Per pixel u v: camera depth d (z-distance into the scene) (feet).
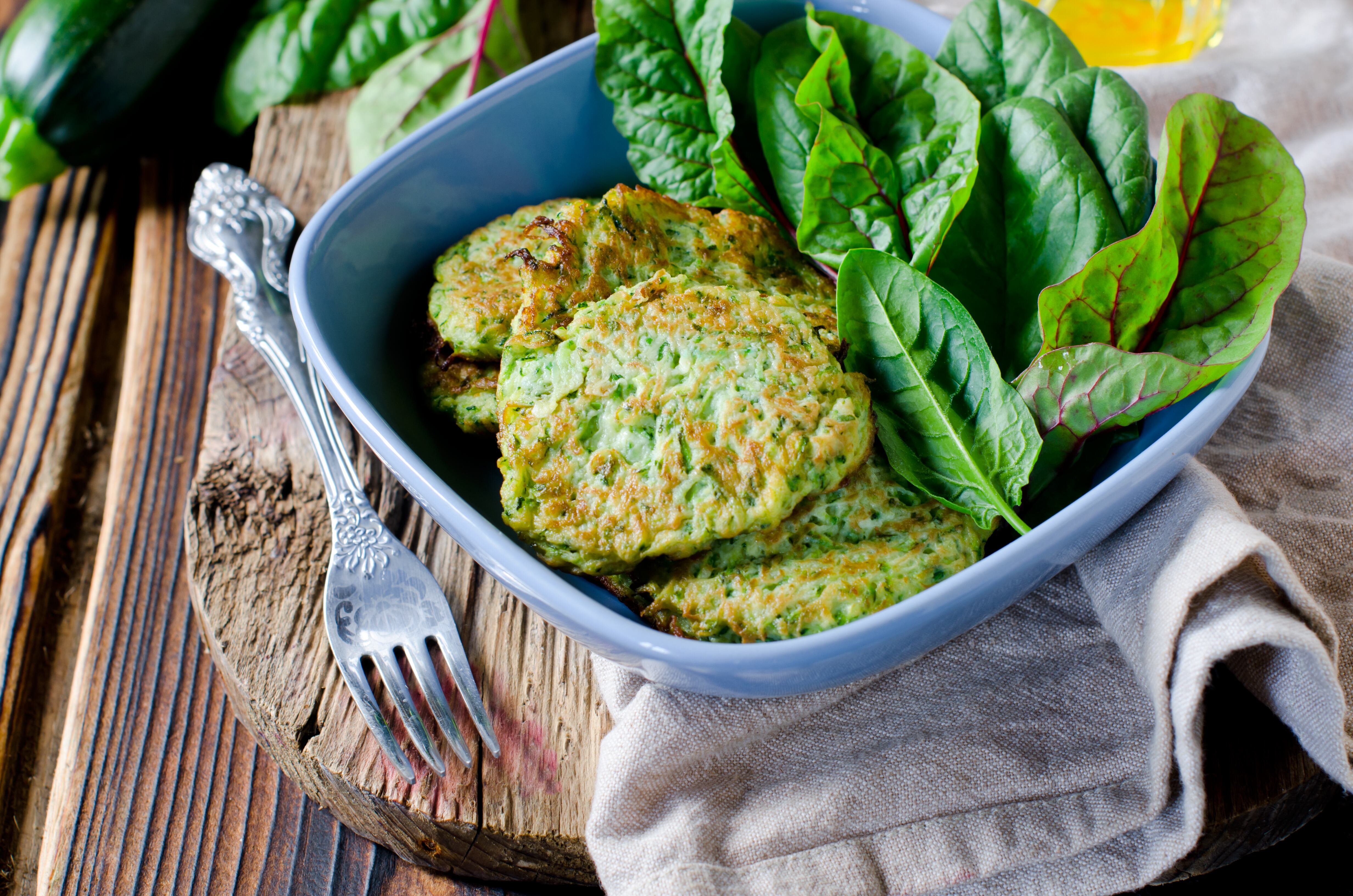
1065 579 1.20
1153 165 1.23
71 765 1.27
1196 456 1.27
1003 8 1.28
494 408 1.22
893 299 1.16
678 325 1.16
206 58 1.73
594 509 1.12
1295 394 1.30
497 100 1.29
